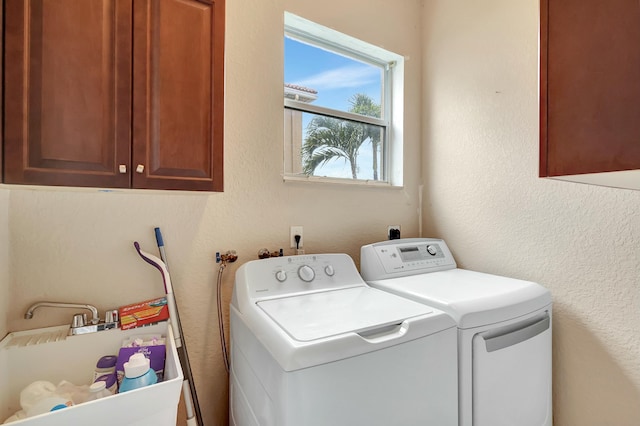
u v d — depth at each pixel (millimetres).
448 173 2000
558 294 1488
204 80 1085
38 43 822
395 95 2154
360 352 828
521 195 1627
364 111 2098
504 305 1156
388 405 867
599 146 630
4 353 941
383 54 2064
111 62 921
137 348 1032
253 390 997
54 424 635
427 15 2148
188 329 1355
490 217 1765
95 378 980
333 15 1796
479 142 1824
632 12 583
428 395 949
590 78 643
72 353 1033
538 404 1252
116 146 924
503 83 1703
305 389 753
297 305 1133
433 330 970
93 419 670
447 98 2010
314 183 1724
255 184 1531
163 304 1211
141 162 964
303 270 1358
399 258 1653
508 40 1681
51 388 922
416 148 2170
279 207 1604
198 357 1376
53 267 1104
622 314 1302
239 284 1256
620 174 658
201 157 1078
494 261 1748
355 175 2055
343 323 937
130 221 1241
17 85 793
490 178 1767
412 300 1238
